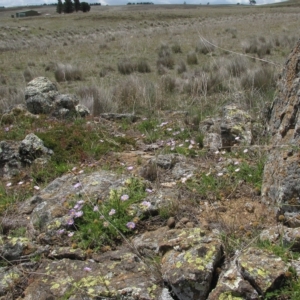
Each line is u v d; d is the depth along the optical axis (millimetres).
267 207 3316
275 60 13070
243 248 2711
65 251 3031
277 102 4422
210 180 3809
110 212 3137
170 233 2996
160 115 7312
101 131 6160
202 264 2498
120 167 4637
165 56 15273
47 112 7242
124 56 16828
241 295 2305
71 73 13281
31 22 52938
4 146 5246
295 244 2670
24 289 2809
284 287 2311
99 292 2496
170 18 50531
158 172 4234
